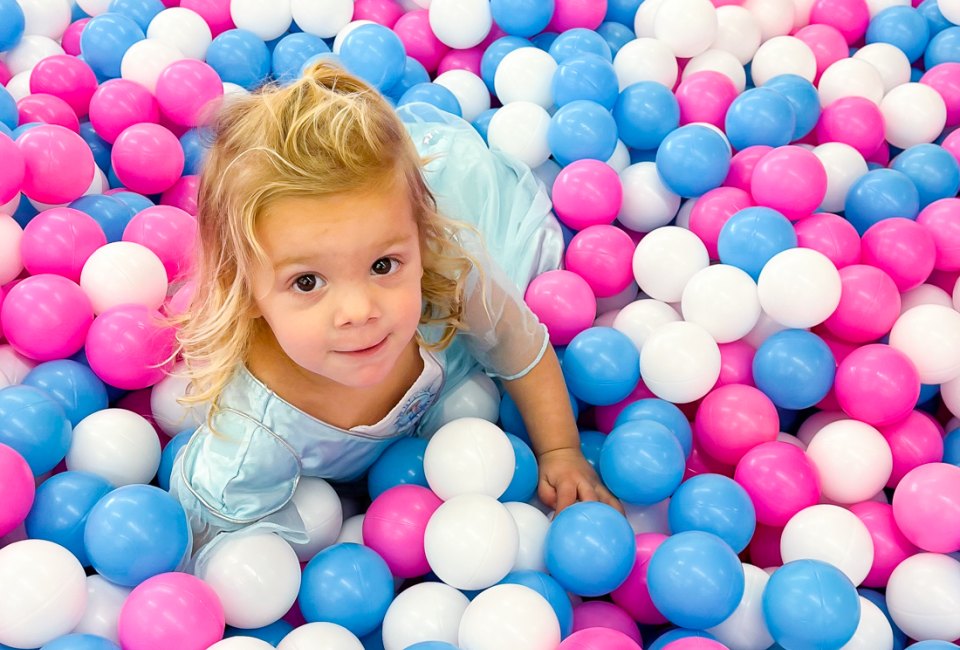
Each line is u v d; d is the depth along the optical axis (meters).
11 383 1.96
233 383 1.69
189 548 1.65
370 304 1.42
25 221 2.36
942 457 1.92
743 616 1.59
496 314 1.83
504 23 2.78
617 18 2.99
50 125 2.25
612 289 2.25
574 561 1.61
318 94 1.45
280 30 2.95
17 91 2.71
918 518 1.63
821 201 2.20
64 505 1.68
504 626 1.46
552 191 2.40
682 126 2.55
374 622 1.65
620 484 1.79
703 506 1.70
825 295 1.93
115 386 2.00
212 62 2.81
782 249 2.07
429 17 2.86
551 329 2.12
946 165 2.32
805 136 2.59
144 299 2.07
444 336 1.80
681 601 1.52
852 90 2.59
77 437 1.84
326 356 1.48
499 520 1.62
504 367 1.92
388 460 1.88
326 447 1.76
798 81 2.52
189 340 1.67
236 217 1.43
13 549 1.51
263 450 1.67
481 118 2.64
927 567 1.61
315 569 1.65
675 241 2.17
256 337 1.66
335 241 1.38
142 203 2.38
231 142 1.48
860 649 1.53
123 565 1.57
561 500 1.83
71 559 1.53
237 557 1.60
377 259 1.43
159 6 3.03
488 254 1.89
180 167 2.46
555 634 1.49
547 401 1.93
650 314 2.13
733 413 1.90
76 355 2.05
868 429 1.85
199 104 2.56
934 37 2.85
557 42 2.71
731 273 2.04
